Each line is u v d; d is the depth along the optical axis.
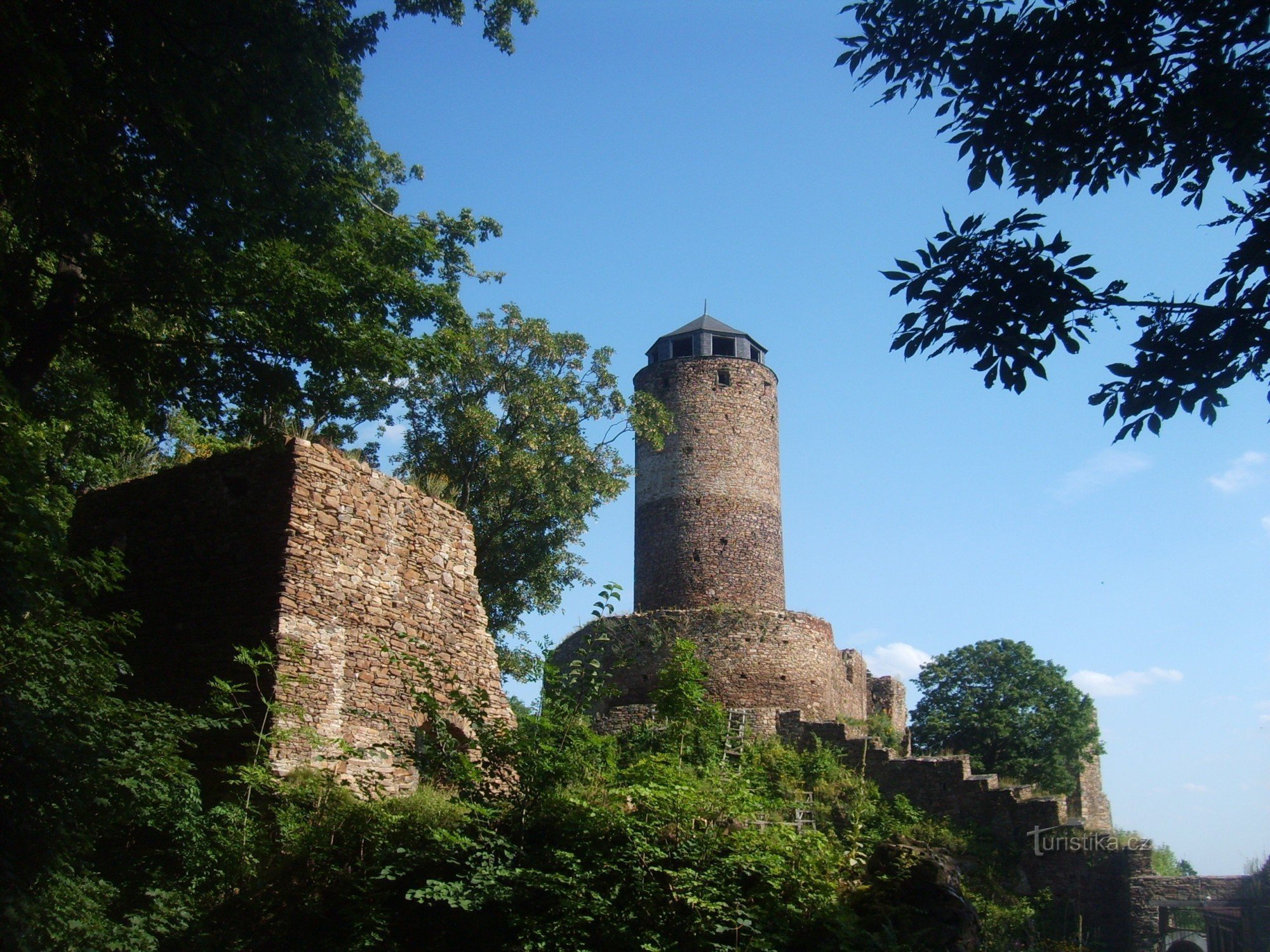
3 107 9.20
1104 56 9.48
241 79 12.60
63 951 8.31
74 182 10.66
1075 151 9.77
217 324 14.46
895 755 30.66
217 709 10.91
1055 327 9.32
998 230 9.48
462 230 23.23
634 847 9.58
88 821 9.30
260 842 10.16
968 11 10.08
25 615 9.55
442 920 9.51
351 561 12.81
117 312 14.00
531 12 19.92
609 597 11.04
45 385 17.30
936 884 10.45
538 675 11.83
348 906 9.37
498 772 10.46
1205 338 9.02
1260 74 9.18
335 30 14.09
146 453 22.00
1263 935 21.92
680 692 12.39
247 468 12.77
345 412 17.27
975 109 9.96
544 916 9.16
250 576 12.14
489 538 25.66
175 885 9.84
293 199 14.38
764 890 9.78
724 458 36.69
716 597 35.25
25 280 12.38
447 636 14.27
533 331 26.78
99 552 10.48
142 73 11.56
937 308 9.66
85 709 9.45
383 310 17.08
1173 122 9.37
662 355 39.66
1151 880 23.56
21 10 8.69
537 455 25.86
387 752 12.52
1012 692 39.69
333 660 12.18
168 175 12.48
